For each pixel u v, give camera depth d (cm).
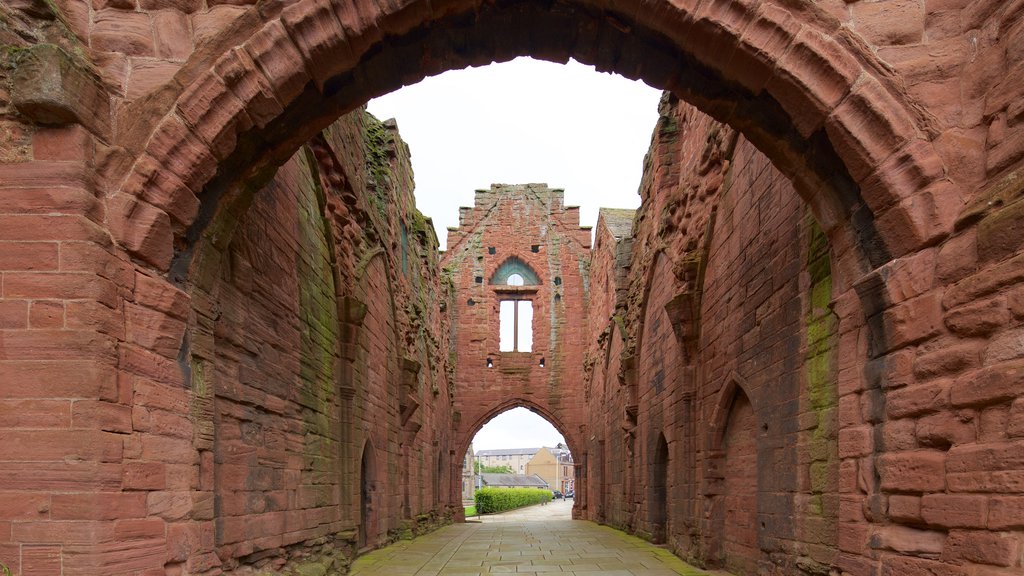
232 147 481
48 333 393
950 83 448
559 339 3028
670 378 1312
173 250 476
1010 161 397
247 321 666
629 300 1864
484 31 537
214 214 529
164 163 445
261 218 715
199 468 519
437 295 2438
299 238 859
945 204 426
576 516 2880
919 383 427
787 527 728
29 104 396
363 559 1149
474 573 1028
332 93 552
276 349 755
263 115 480
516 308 3112
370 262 1298
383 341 1427
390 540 1465
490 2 510
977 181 425
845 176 506
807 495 676
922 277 433
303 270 872
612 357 2138
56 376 390
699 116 1139
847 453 491
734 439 961
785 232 747
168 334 455
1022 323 360
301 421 841
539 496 6788
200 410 525
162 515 438
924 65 453
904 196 440
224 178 529
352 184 1141
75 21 454
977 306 387
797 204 714
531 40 550
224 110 461
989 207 395
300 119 554
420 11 486
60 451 384
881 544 444
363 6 470
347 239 1130
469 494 8356
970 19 447
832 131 465
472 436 2958
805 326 686
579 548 1408
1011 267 367
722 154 989
